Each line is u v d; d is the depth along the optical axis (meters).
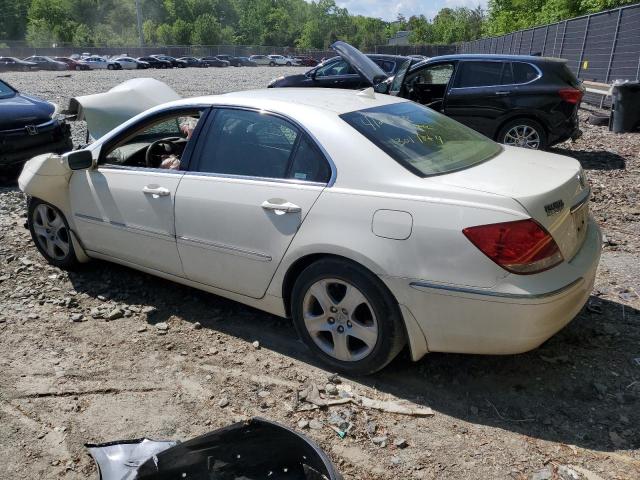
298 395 3.20
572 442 2.79
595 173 8.18
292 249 3.31
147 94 6.33
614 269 4.75
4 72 54.56
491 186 2.93
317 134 3.35
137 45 97.69
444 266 2.86
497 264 2.77
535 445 2.78
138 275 4.80
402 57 13.20
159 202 3.94
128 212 4.14
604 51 15.90
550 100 8.61
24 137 7.79
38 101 8.53
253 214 3.47
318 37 118.12
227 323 4.04
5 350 3.70
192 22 117.62
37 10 102.88
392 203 3.00
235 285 3.71
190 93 22.70
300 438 2.43
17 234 5.79
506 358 3.49
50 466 2.74
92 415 3.08
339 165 3.23
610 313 3.99
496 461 2.69
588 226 3.54
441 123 3.91
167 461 2.43
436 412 3.05
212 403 3.17
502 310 2.78
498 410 3.04
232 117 3.77
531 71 8.77
